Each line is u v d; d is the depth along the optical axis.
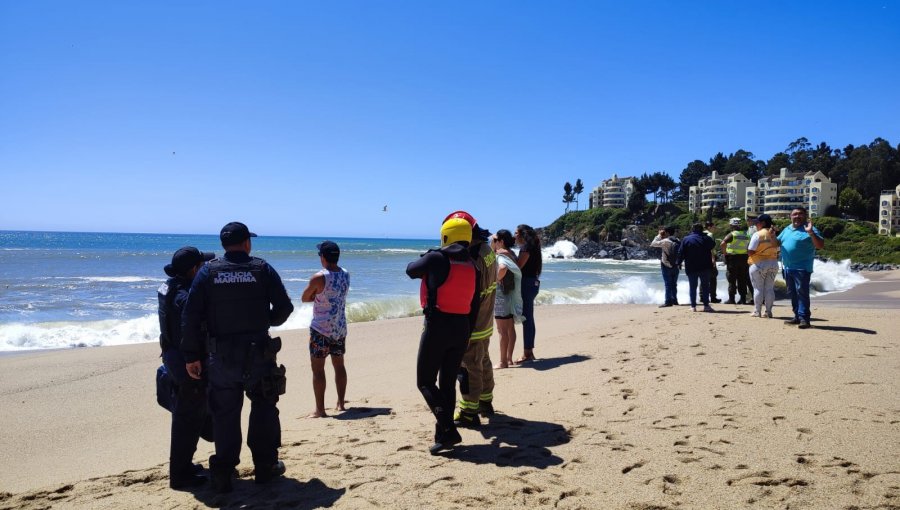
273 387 3.78
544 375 6.84
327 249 5.88
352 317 15.48
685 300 18.34
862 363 6.44
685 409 4.98
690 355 7.31
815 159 135.25
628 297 20.16
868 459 3.70
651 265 72.19
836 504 3.10
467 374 4.84
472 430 4.73
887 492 3.22
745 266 13.16
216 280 3.69
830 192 109.88
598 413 5.02
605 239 130.38
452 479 3.67
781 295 16.36
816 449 3.90
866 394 5.20
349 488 3.61
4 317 15.80
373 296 21.34
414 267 4.30
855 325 9.15
